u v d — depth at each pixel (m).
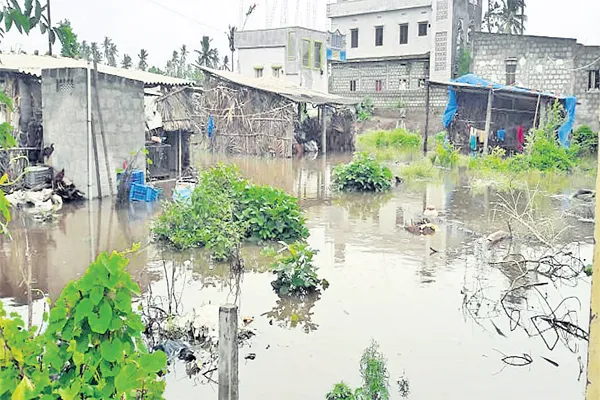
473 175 21.03
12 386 2.83
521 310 7.67
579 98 26.70
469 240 11.52
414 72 35.16
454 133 26.34
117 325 3.08
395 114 35.50
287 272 8.42
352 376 5.83
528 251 10.58
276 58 38.09
